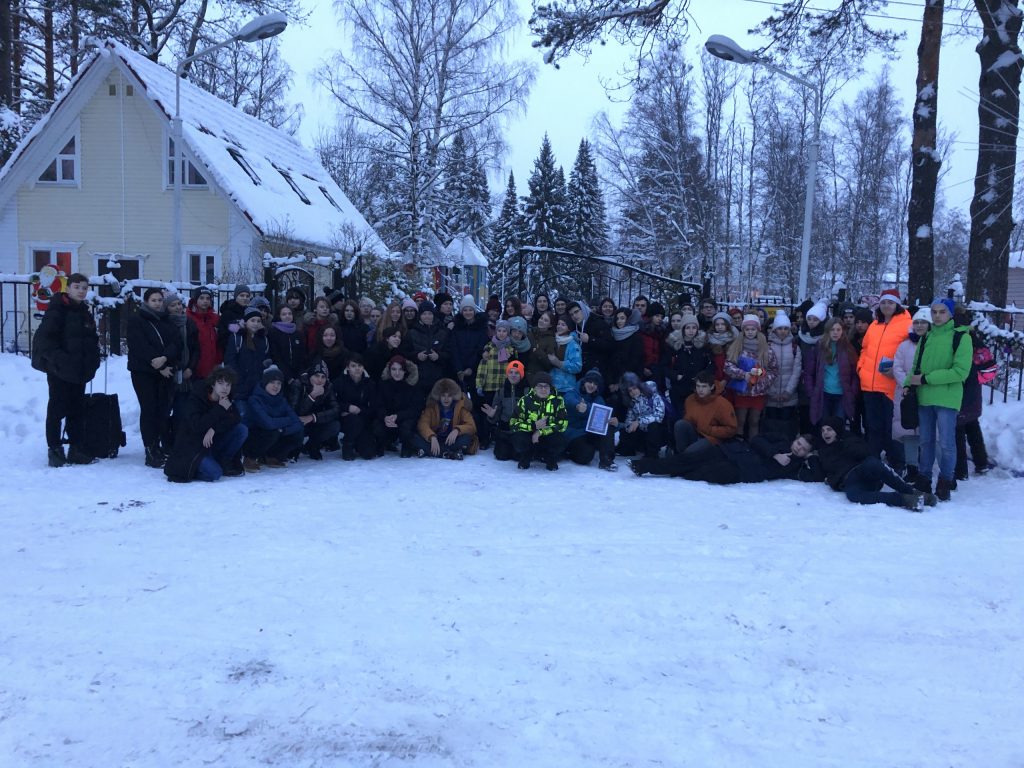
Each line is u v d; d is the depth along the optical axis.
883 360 7.31
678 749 2.94
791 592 4.49
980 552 5.27
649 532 5.58
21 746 2.87
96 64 18.28
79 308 7.29
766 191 34.25
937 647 3.89
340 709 3.17
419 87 25.20
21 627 3.83
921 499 6.54
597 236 41.47
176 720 3.06
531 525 5.70
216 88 33.59
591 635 3.89
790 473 7.46
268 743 2.93
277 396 7.49
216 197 18.41
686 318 8.27
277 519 5.70
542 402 7.61
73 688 3.28
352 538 5.27
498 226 44.72
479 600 4.26
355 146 28.84
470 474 7.43
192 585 4.38
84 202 18.94
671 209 30.47
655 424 7.99
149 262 18.95
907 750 2.99
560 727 3.07
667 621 4.07
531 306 9.36
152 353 7.16
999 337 8.84
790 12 13.85
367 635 3.81
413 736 2.99
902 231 36.91
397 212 25.50
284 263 10.73
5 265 19.19
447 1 25.06
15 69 22.22
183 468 6.80
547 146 42.19
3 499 6.10
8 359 10.59
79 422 7.49
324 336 8.17
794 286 34.91
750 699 3.34
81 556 4.82
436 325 8.67
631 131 30.55
